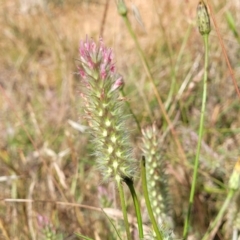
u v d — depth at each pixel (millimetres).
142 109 508
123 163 238
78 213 381
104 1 881
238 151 435
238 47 527
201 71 460
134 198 244
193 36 558
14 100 609
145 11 772
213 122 479
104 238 383
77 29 809
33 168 461
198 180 425
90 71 229
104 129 235
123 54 634
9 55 764
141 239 242
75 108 501
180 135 472
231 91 509
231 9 574
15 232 390
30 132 545
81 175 450
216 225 345
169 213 328
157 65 566
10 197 438
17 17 835
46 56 752
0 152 490
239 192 318
